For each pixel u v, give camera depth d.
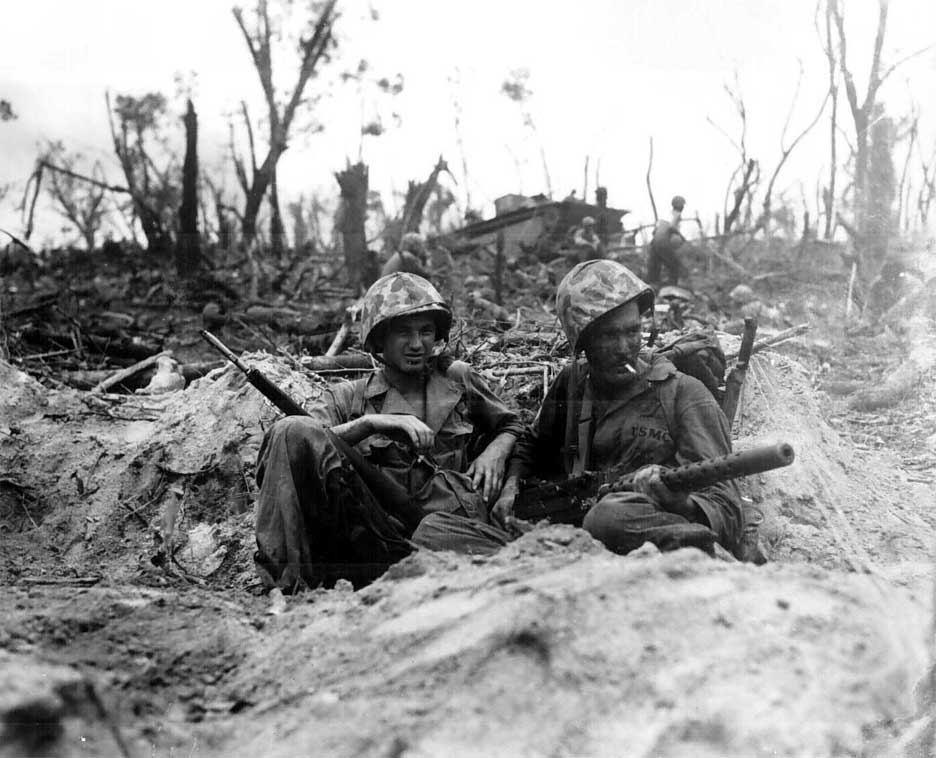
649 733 3.21
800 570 4.01
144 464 6.61
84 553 6.32
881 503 5.96
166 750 3.39
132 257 25.03
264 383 5.43
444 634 3.63
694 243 22.34
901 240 13.59
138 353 11.83
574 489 5.14
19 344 10.90
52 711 3.41
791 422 6.29
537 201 23.42
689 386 5.21
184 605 4.34
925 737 3.23
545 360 7.90
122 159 28.19
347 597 4.33
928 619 3.67
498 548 5.08
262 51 26.94
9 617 4.16
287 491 4.91
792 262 19.50
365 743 3.27
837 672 3.42
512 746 3.20
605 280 5.28
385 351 5.63
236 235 28.09
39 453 6.76
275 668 3.79
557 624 3.47
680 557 3.90
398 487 5.20
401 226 21.80
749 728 3.24
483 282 17.17
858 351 10.84
